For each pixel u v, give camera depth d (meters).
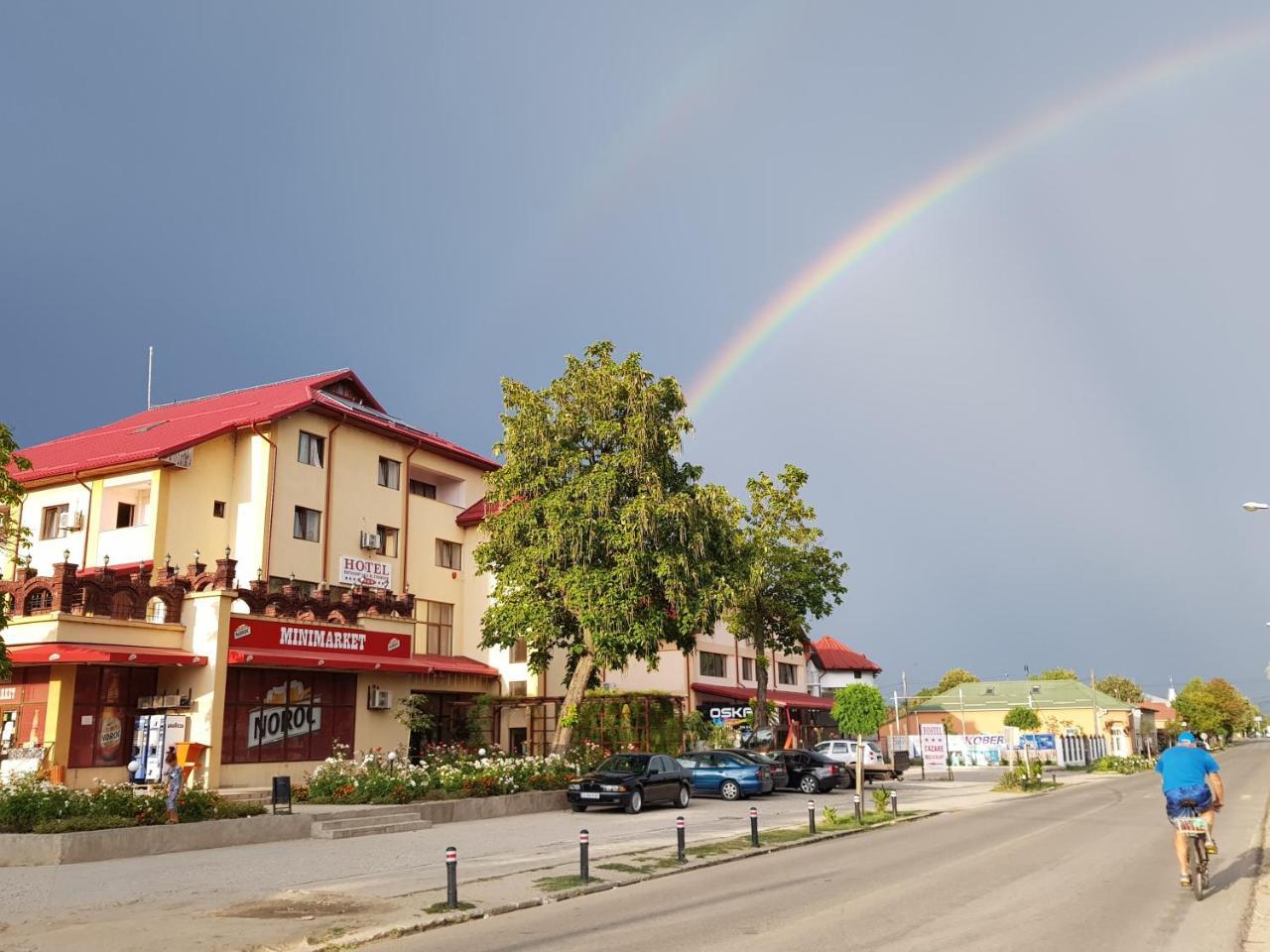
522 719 40.03
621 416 32.69
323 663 27.73
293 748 27.66
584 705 40.09
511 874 15.41
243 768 26.00
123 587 25.14
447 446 41.88
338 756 26.94
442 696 38.41
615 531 30.55
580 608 29.95
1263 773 53.50
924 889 14.00
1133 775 53.72
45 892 13.49
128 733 25.03
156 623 25.27
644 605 30.77
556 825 23.28
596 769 28.20
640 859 17.22
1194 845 13.16
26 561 21.83
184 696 24.92
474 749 35.06
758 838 19.83
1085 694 83.19
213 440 33.28
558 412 32.62
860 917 11.70
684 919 11.71
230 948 10.25
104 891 13.67
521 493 32.59
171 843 17.75
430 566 40.59
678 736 40.78
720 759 33.97
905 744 68.19
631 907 12.73
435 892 13.64
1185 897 13.19
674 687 51.88
